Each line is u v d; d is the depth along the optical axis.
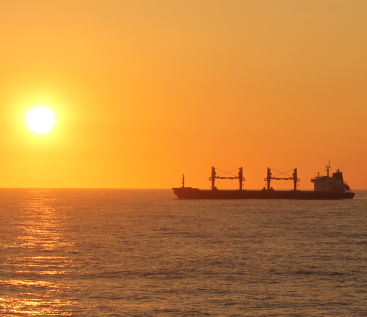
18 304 59.44
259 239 114.94
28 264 82.31
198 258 88.06
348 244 106.31
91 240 114.00
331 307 59.03
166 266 80.62
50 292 64.38
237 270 77.44
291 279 71.75
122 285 68.06
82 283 69.00
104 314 56.19
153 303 60.06
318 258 88.12
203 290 65.62
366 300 61.78
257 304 59.91
